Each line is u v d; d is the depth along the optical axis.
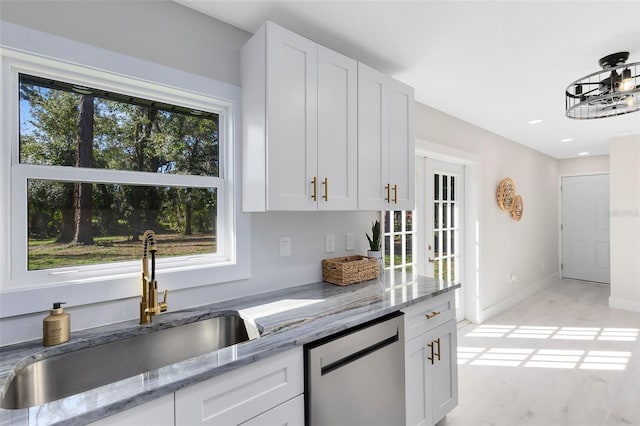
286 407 1.15
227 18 1.62
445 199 3.45
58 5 1.21
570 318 3.75
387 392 1.50
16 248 1.18
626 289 4.05
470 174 3.63
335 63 1.68
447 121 3.13
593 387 2.34
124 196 1.44
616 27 1.65
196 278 1.53
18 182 1.19
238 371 1.03
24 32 1.14
